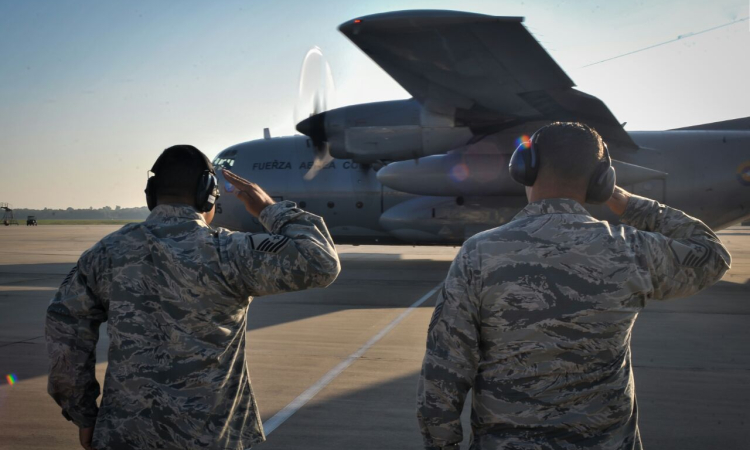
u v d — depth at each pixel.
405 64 11.02
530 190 1.85
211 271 1.82
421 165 13.36
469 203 14.20
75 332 1.83
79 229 56.94
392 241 15.38
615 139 13.25
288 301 9.83
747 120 14.49
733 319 8.22
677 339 6.88
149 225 1.91
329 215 15.41
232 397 1.86
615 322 1.65
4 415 4.26
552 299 1.64
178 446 1.74
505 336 1.66
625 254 1.69
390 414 4.26
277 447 3.67
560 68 10.43
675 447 3.66
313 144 13.33
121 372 1.77
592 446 1.61
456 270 1.74
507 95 11.73
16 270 15.38
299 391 4.80
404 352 6.15
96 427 1.77
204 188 1.98
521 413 1.63
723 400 4.59
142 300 1.81
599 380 1.64
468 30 9.64
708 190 13.48
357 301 9.82
